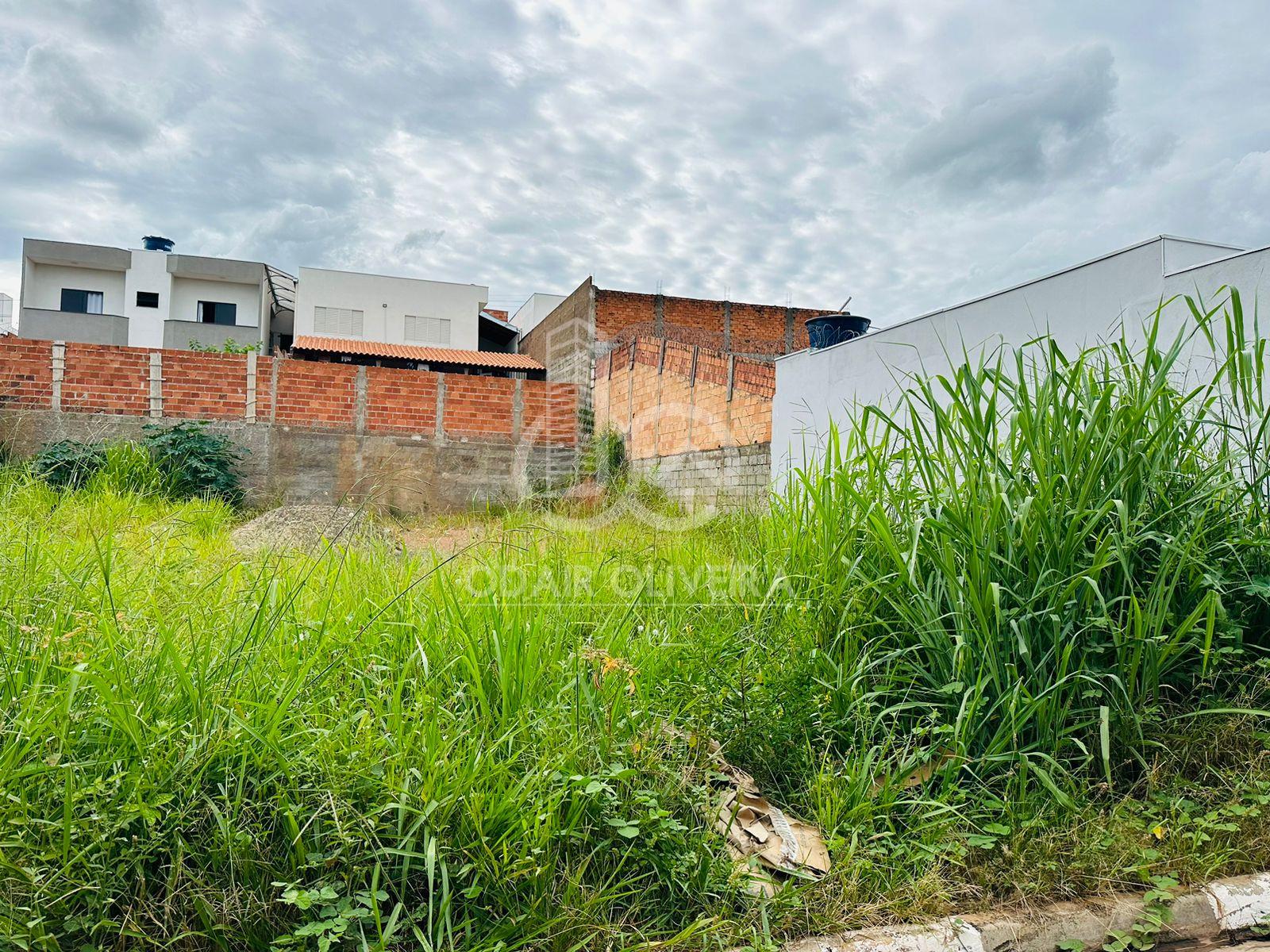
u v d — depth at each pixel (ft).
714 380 41.68
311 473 45.78
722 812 8.95
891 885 8.13
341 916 6.48
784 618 11.47
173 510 26.45
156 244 118.42
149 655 8.10
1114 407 11.68
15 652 7.80
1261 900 8.35
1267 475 11.25
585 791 7.52
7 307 106.93
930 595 10.83
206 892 6.48
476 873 7.02
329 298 112.27
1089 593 10.07
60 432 41.98
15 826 6.25
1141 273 15.92
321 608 10.50
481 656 9.31
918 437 11.91
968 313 20.24
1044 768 9.48
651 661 10.60
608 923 7.08
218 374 44.73
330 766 7.18
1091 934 7.92
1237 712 9.75
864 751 9.75
